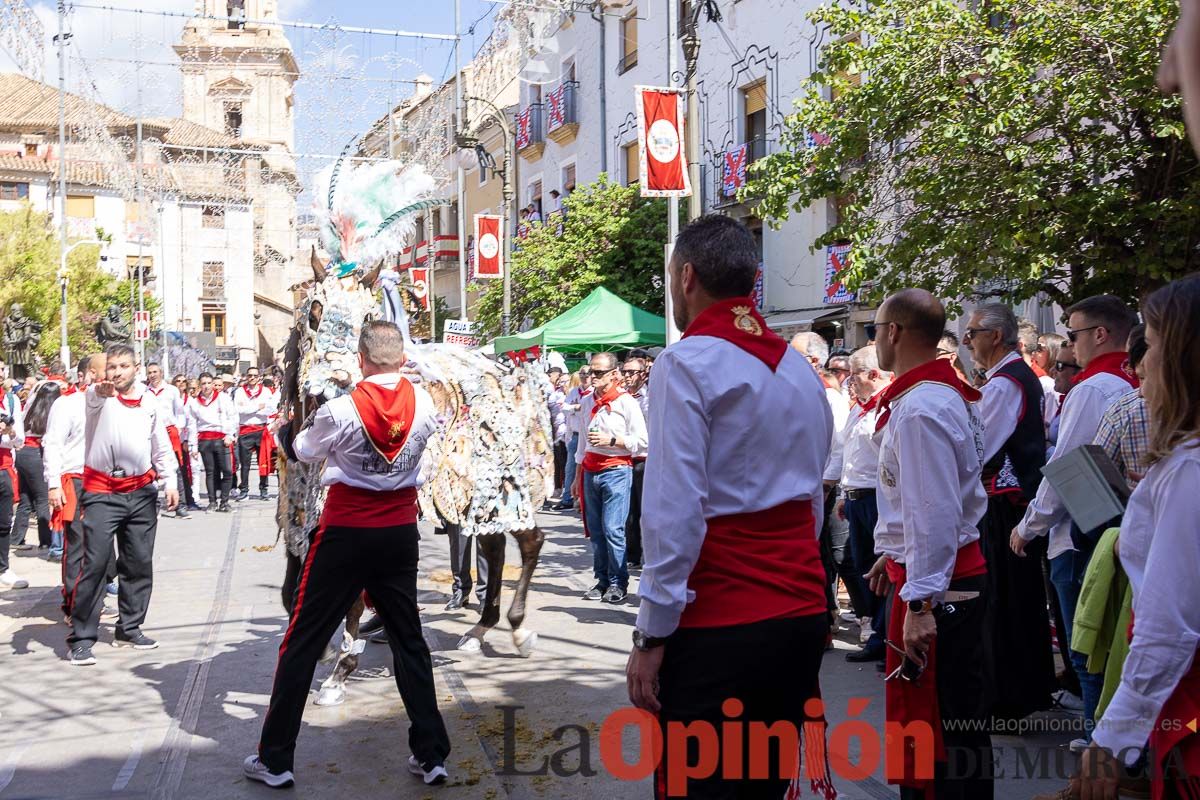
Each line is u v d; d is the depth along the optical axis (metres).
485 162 23.17
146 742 5.30
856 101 9.77
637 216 22.98
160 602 8.83
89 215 46.50
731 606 2.87
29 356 28.83
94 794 4.59
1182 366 2.43
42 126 46.06
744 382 2.88
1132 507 2.59
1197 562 2.37
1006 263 8.79
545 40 21.95
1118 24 8.33
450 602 8.53
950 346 6.70
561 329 14.95
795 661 2.91
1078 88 8.36
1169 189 8.54
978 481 3.66
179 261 47.72
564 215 24.30
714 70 22.78
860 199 10.32
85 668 6.75
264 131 41.78
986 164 9.20
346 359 5.75
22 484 12.09
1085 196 8.33
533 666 6.64
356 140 26.22
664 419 2.86
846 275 10.01
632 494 10.19
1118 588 3.71
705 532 2.83
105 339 31.66
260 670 6.67
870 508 6.79
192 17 24.16
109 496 7.07
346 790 4.65
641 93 10.51
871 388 6.79
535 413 7.04
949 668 3.56
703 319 3.02
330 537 4.68
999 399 5.18
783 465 2.94
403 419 4.68
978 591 3.59
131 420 7.16
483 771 4.82
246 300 48.88
